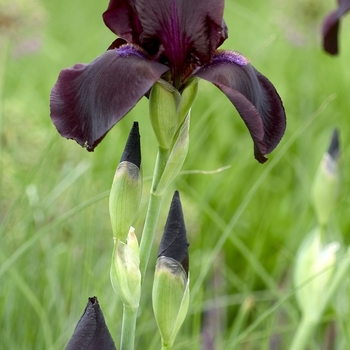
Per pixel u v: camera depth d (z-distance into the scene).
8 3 0.91
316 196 0.72
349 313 0.75
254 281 0.89
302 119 1.19
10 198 0.80
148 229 0.60
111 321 0.70
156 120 0.59
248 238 0.93
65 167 0.86
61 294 0.78
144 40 0.58
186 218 0.85
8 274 0.73
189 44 0.58
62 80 0.58
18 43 0.94
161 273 0.60
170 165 0.59
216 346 0.76
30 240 0.70
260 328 0.82
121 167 0.59
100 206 0.82
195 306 0.77
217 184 0.97
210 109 0.86
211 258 0.73
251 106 0.57
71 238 0.82
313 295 0.71
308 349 0.78
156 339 0.71
